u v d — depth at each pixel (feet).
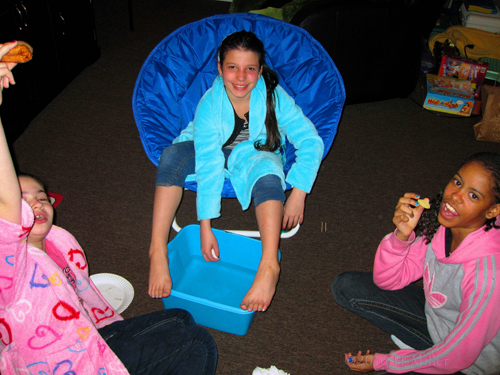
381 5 8.07
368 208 7.27
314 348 5.19
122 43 11.57
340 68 8.63
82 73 10.28
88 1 9.95
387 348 5.25
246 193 5.16
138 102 5.77
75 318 3.46
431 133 9.18
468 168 3.33
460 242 3.69
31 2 7.92
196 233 5.83
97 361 3.51
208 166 5.27
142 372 3.74
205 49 6.11
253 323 5.43
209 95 5.59
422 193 7.63
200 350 3.90
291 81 6.24
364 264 6.31
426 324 4.51
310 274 6.12
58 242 3.99
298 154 5.43
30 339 3.33
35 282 3.30
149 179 7.57
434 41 11.28
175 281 5.73
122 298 5.54
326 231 6.81
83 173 7.54
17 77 7.87
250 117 5.54
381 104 10.04
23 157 7.73
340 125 9.25
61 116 8.86
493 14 11.45
